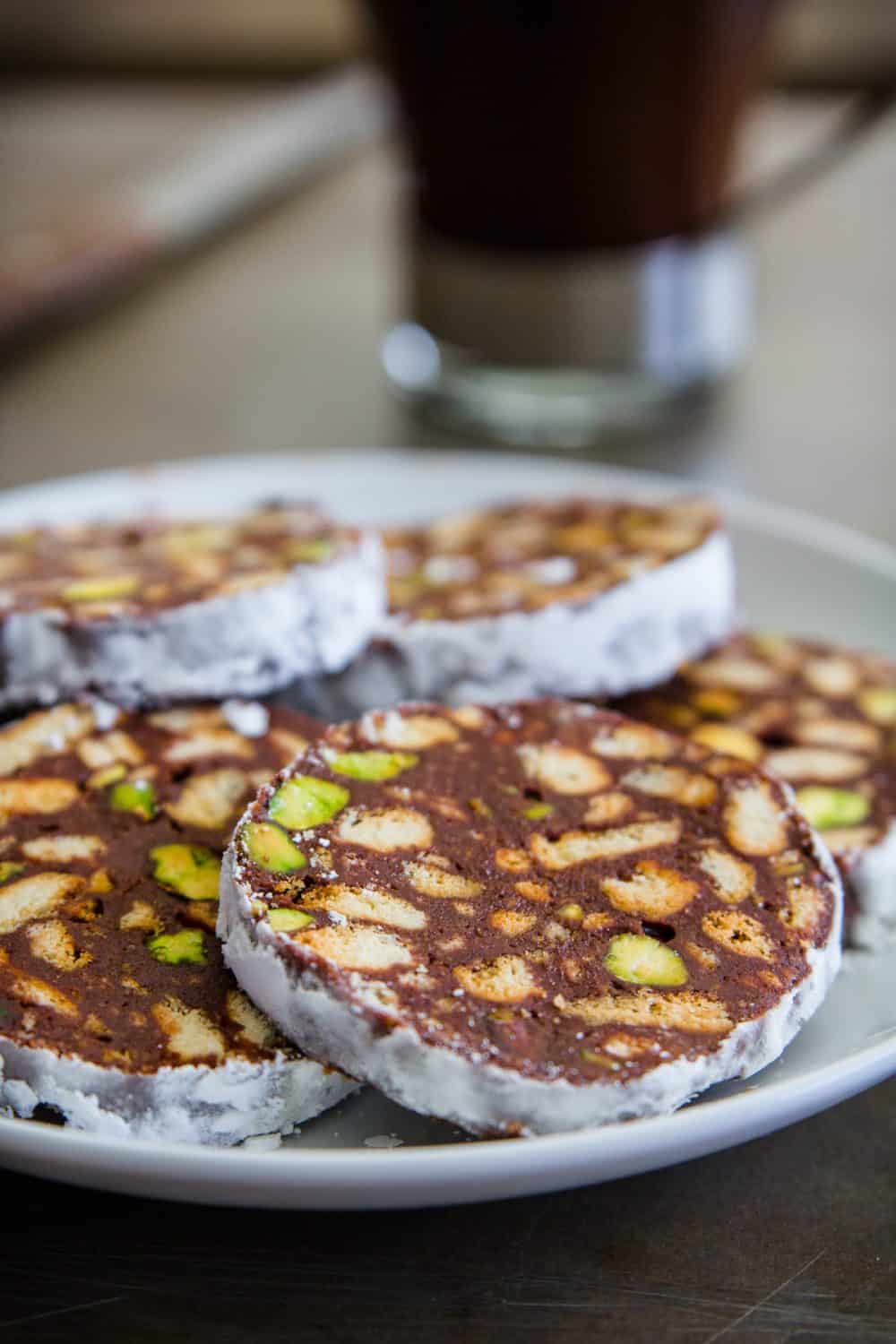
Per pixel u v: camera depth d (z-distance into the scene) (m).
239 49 0.74
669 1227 0.22
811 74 0.70
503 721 0.25
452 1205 0.22
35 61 0.74
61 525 0.30
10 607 0.26
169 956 0.23
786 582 0.32
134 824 0.25
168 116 0.68
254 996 0.22
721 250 0.40
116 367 0.47
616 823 0.24
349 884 0.23
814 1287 0.22
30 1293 0.22
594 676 0.28
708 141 0.37
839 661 0.29
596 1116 0.21
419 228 0.40
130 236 0.50
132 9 0.74
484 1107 0.21
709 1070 0.22
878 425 0.43
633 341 0.40
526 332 0.40
